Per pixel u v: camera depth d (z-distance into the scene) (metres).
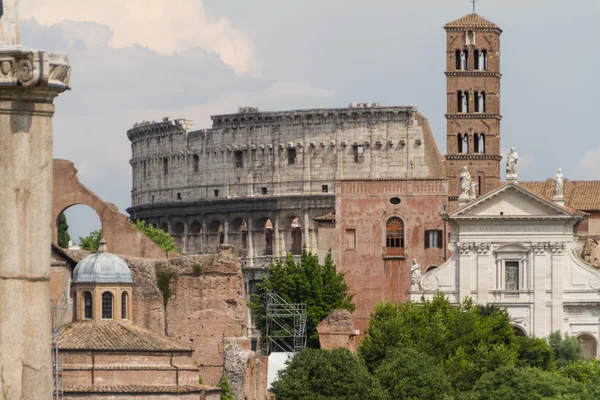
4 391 61.94
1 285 62.06
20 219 62.31
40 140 62.53
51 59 62.06
